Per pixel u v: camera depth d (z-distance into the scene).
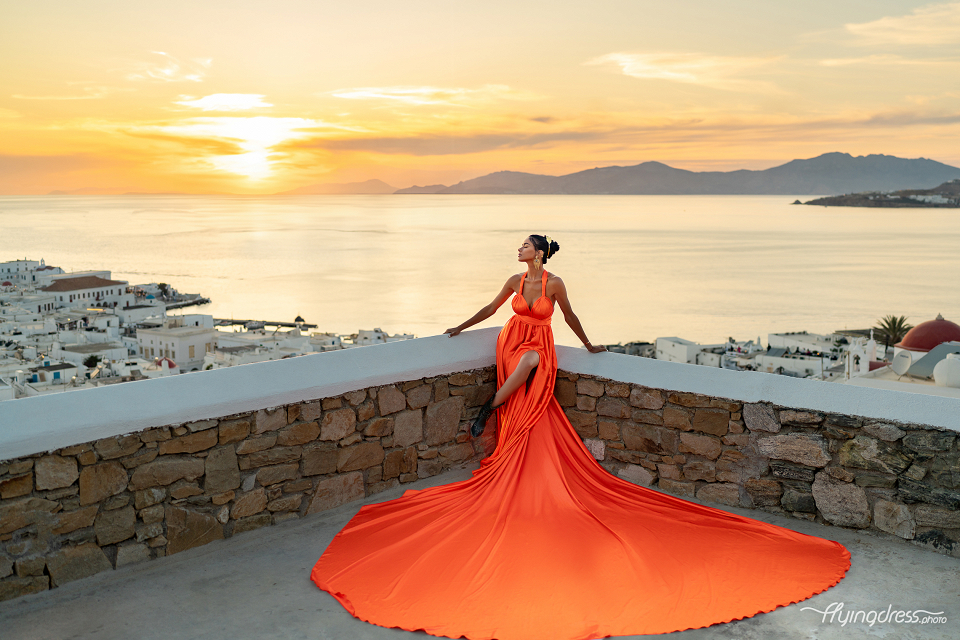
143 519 2.82
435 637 2.34
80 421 2.63
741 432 3.43
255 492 3.15
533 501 3.26
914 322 112.50
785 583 2.66
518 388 3.69
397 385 3.67
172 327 89.88
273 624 2.44
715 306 132.38
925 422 2.94
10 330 80.50
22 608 2.51
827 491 3.20
